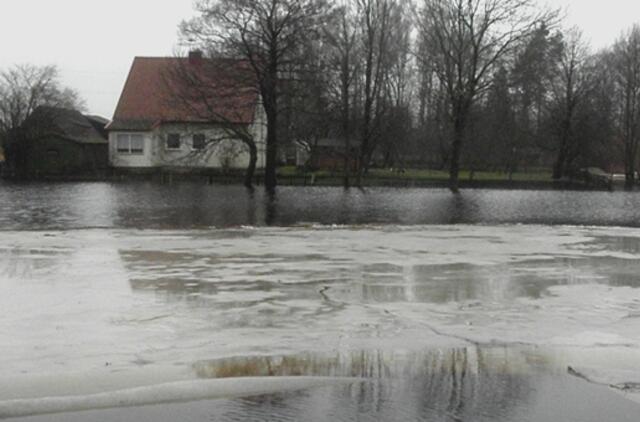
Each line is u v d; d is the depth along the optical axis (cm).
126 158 6650
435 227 2689
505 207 4066
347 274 1456
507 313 1095
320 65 4938
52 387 730
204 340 914
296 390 732
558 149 6725
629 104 7138
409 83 8006
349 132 5909
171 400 700
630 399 716
